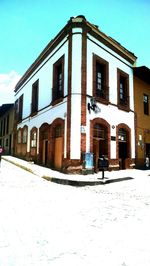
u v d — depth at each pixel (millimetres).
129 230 4074
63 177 10258
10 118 27156
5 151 28391
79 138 11891
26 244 3379
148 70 16203
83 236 3756
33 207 5441
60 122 13117
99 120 13125
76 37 12688
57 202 6082
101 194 7480
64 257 2988
